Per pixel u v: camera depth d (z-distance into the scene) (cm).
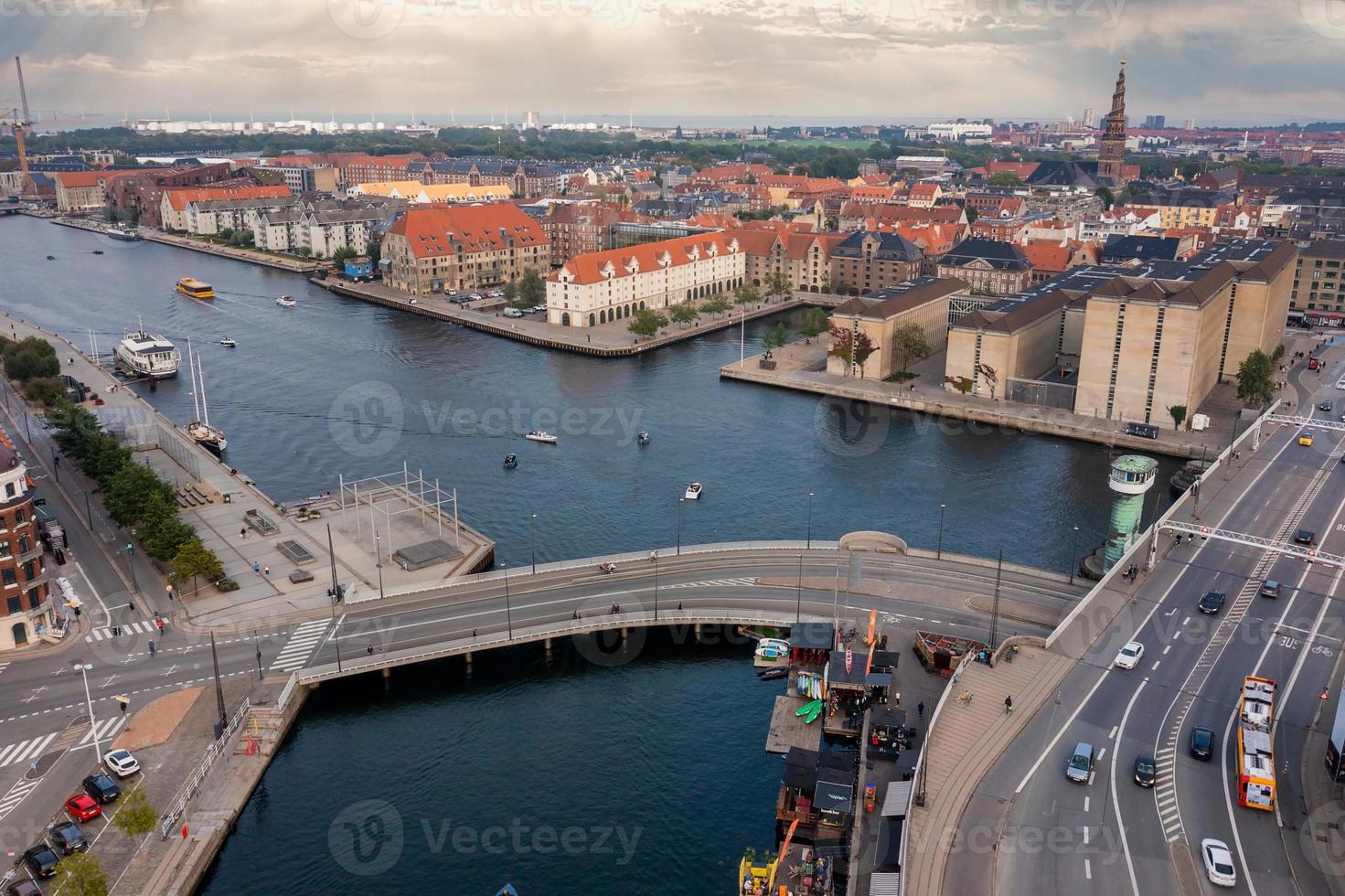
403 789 11912
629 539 18400
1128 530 15875
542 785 12006
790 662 14138
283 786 11900
